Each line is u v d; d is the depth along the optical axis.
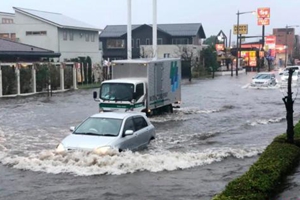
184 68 69.50
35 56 48.62
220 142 17.06
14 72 40.69
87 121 14.31
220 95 39.09
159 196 10.13
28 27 56.28
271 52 121.94
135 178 11.60
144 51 73.31
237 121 23.28
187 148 15.77
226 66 94.62
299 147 13.42
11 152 15.41
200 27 84.00
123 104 22.64
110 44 83.44
